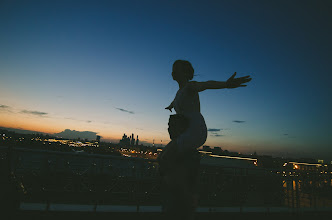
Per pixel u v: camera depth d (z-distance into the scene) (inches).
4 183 108.4
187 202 50.9
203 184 172.4
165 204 55.8
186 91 61.2
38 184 124.0
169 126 63.6
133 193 140.6
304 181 194.7
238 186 178.5
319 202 187.2
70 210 115.2
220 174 179.6
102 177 140.3
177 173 53.8
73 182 135.4
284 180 196.2
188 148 56.7
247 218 146.2
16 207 105.8
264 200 182.2
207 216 141.1
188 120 59.7
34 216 106.9
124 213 123.1
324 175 203.3
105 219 118.6
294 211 162.9
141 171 148.4
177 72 68.4
